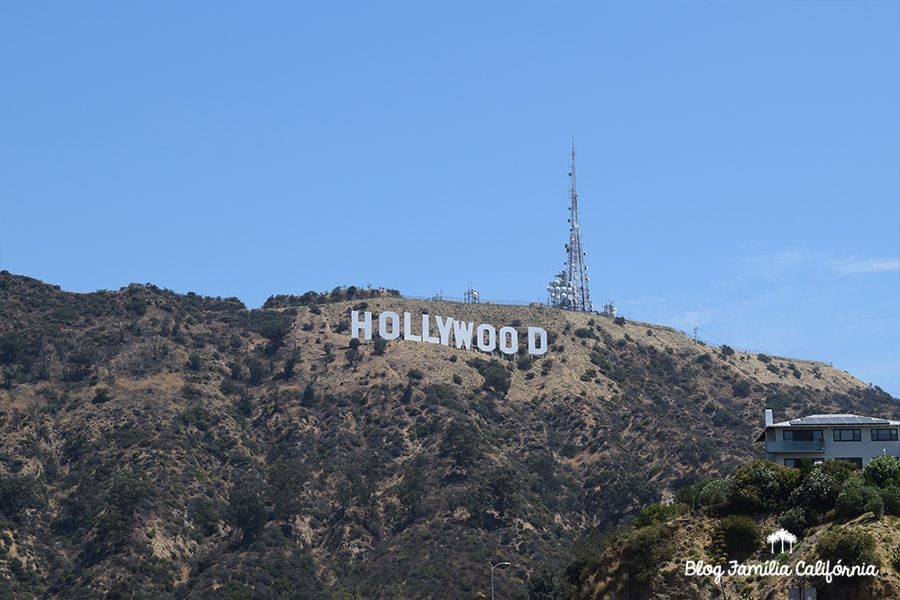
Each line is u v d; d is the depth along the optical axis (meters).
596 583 140.00
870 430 177.50
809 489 134.25
